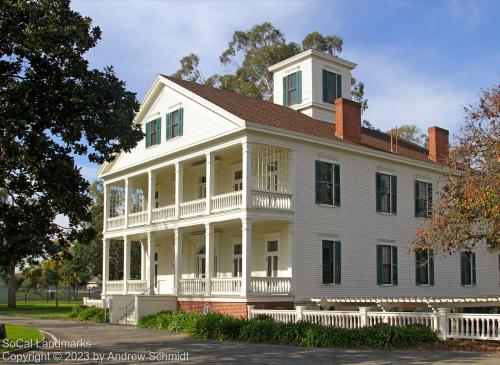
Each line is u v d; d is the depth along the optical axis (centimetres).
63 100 1831
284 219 2838
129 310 3138
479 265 3844
